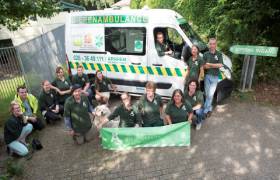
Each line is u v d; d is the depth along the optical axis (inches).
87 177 185.6
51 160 207.9
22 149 211.6
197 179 175.5
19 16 263.0
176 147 211.0
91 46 295.3
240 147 205.0
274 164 184.4
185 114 213.2
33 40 357.7
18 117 213.8
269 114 252.1
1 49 306.3
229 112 260.5
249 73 295.9
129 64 279.7
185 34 256.1
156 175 181.9
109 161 200.8
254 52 275.7
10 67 317.7
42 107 265.3
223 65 249.8
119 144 213.6
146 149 211.9
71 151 217.9
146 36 263.3
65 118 212.8
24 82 322.7
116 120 256.2
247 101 280.4
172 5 485.4
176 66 258.5
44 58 393.7
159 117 220.5
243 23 318.3
